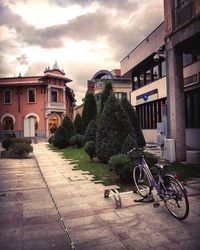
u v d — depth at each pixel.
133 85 22.33
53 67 42.75
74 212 4.98
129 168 6.77
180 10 10.13
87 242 3.72
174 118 10.56
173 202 4.59
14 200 5.94
